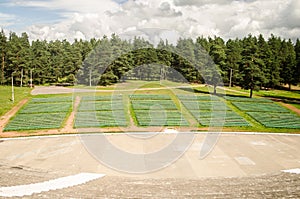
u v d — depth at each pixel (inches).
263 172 584.1
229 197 467.8
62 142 785.6
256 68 1588.3
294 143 821.2
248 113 1211.2
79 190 488.4
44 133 887.1
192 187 504.7
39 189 491.2
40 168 590.2
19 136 853.8
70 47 2539.4
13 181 523.2
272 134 923.4
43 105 1321.4
